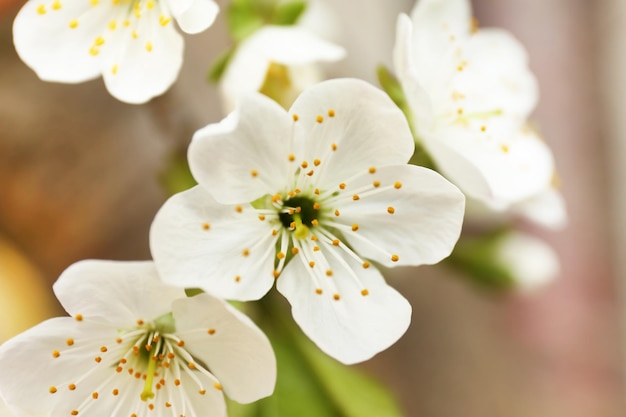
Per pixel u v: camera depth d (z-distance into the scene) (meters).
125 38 0.15
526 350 0.22
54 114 0.21
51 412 0.15
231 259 0.14
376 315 0.14
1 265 0.20
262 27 0.16
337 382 0.17
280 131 0.14
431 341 0.22
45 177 0.21
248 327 0.14
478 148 0.16
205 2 0.15
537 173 0.16
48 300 0.20
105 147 0.21
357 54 0.22
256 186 0.14
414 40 0.16
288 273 0.15
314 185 0.15
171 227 0.14
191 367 0.15
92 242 0.21
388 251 0.15
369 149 0.14
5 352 0.14
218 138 0.14
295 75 0.16
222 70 0.16
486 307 0.22
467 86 0.17
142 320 0.14
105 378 0.15
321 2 0.20
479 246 0.18
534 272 0.18
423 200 0.14
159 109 0.18
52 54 0.15
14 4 0.17
